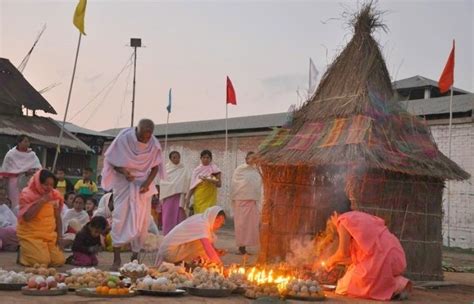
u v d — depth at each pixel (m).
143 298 6.58
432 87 29.86
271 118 27.48
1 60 26.55
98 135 30.62
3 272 6.92
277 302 6.73
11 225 11.53
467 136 19.48
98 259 10.92
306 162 9.05
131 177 9.36
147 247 12.31
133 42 31.66
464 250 19.12
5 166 12.54
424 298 7.93
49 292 6.42
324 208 10.58
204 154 13.73
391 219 9.06
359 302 7.27
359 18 10.10
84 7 13.07
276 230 10.28
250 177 13.62
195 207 13.65
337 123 9.34
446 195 19.81
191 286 7.09
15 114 26.64
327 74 10.27
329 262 8.17
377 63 9.88
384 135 9.06
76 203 12.48
